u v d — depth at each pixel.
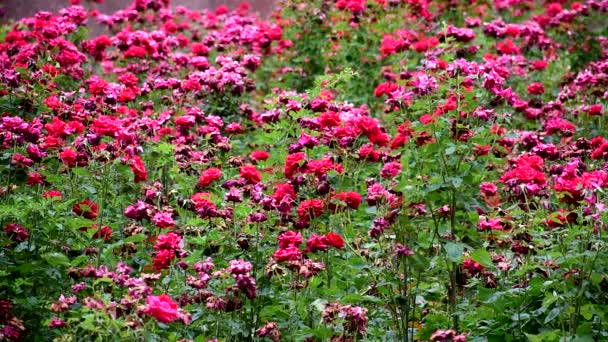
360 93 10.20
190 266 5.84
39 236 6.16
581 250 5.46
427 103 6.09
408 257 5.58
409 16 10.91
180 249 5.69
